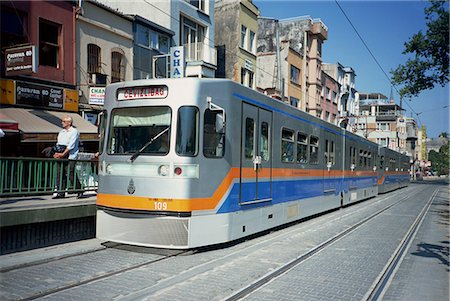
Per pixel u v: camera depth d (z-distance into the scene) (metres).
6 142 13.63
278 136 11.43
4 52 13.85
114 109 8.85
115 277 6.65
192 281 6.58
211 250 8.95
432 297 6.33
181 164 8.05
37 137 13.09
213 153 8.54
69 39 16.41
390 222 14.79
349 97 61.47
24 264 7.10
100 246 8.85
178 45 24.27
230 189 8.89
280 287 6.52
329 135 16.41
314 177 14.50
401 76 21.11
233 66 30.98
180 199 7.98
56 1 15.83
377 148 27.61
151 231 8.04
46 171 9.02
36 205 8.40
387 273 7.59
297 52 41.34
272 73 36.75
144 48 20.95
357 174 21.14
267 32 40.19
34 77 14.88
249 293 6.17
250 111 9.84
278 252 8.97
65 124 10.09
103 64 18.17
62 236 9.02
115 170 8.55
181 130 8.20
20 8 14.48
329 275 7.31
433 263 8.52
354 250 9.54
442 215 17.70
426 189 41.91
